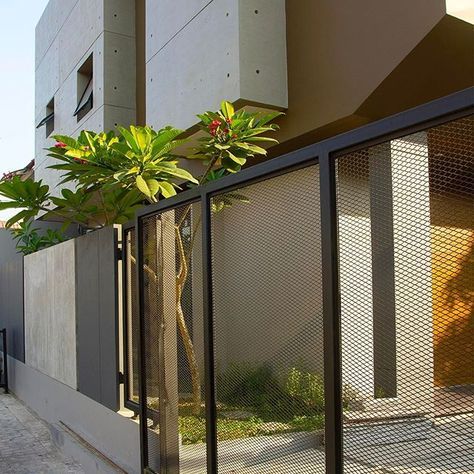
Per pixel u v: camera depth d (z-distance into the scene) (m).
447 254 2.05
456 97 1.93
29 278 9.24
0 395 10.69
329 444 2.39
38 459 6.28
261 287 3.02
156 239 4.46
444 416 2.05
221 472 3.30
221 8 6.70
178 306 4.20
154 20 8.32
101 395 5.66
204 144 5.08
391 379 2.21
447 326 2.05
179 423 4.07
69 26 12.48
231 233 3.30
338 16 5.87
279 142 6.66
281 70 6.55
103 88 10.59
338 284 2.43
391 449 2.19
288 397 2.79
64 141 5.27
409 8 5.04
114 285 5.36
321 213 2.50
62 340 7.19
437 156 2.06
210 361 3.40
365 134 2.29
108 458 5.43
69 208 6.53
